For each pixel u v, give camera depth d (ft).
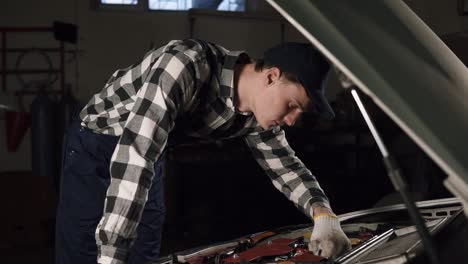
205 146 17.01
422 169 9.38
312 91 4.21
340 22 2.00
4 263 14.37
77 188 5.94
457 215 3.81
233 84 4.81
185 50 4.61
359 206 16.66
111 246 4.13
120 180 4.16
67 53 18.38
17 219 15.99
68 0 18.30
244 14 19.61
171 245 15.62
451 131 1.94
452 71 2.40
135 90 5.26
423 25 2.64
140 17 19.06
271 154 5.78
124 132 4.25
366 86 1.78
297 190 5.59
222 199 17.11
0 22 17.80
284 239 4.98
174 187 17.07
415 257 3.22
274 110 4.52
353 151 17.28
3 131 17.89
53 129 17.39
